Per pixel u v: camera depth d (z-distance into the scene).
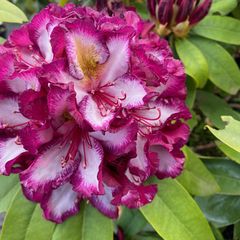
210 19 0.37
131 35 0.24
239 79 0.36
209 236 0.28
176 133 0.27
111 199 0.27
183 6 0.34
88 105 0.23
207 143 0.45
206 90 0.40
